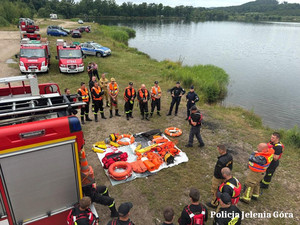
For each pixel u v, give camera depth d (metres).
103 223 4.62
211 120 9.91
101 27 54.47
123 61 21.19
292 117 13.54
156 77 16.42
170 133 8.16
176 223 4.72
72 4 121.50
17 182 3.01
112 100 9.17
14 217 3.15
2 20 45.19
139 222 4.72
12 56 20.28
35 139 2.95
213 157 7.05
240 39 57.25
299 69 27.58
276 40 58.84
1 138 2.75
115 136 7.46
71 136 3.18
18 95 4.98
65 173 3.34
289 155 7.47
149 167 6.05
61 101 4.17
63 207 3.49
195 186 5.78
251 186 5.09
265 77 23.23
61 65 15.14
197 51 36.12
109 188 5.55
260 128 9.75
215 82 16.73
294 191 5.80
